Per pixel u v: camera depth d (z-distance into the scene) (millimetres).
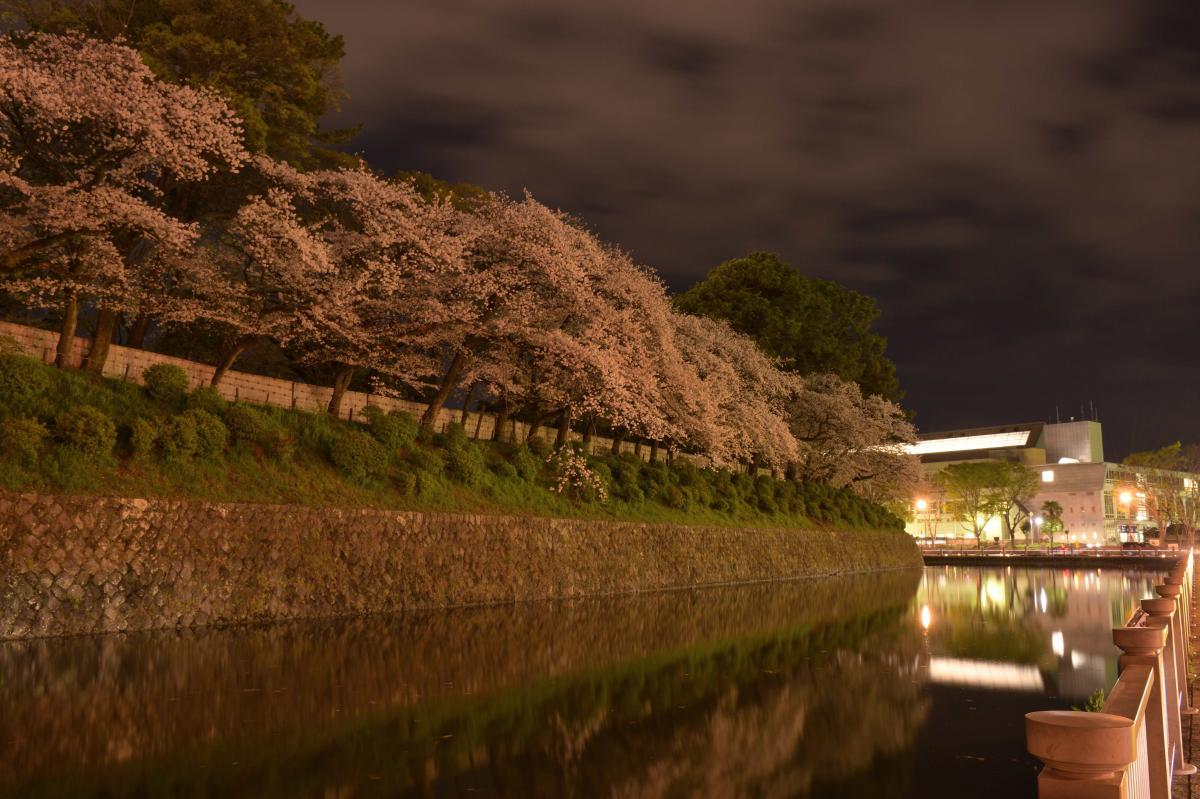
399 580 19797
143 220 16359
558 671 12844
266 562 17391
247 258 21156
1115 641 4703
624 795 7359
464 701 10609
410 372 25281
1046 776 2492
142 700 10086
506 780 7598
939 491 96188
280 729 8969
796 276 47219
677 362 28344
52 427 16188
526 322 24000
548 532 24359
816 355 47312
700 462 38812
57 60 16516
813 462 47219
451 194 24484
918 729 9953
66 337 18984
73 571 14727
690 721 10102
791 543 38312
